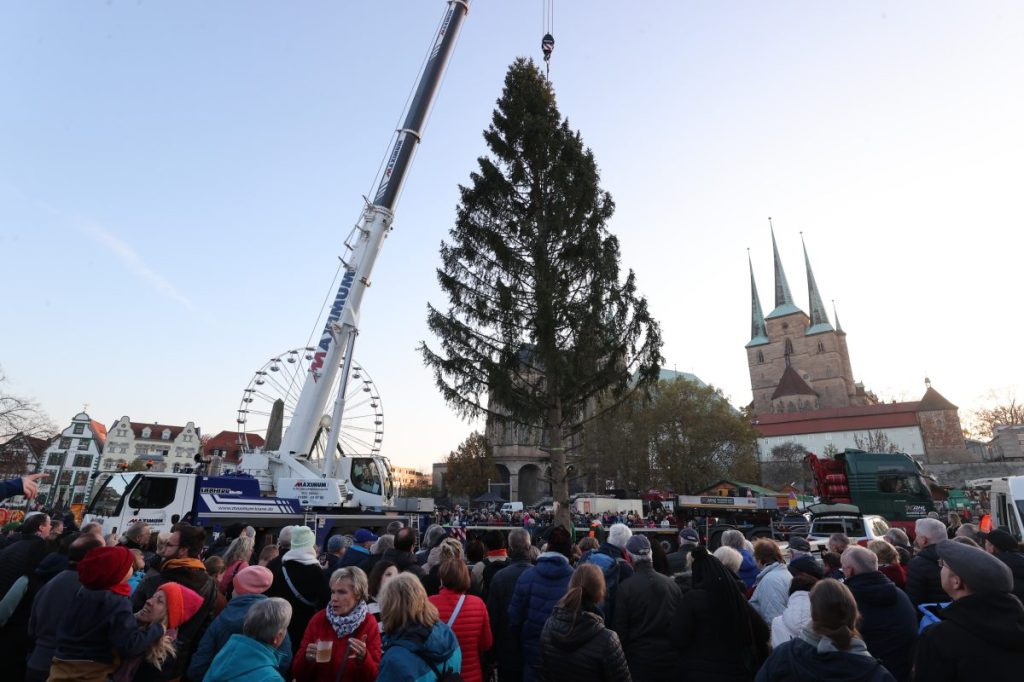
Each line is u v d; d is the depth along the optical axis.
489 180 19.58
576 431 18.97
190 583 5.16
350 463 19.78
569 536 6.69
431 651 3.84
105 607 4.35
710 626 4.46
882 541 6.77
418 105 20.84
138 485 15.16
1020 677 3.00
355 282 19.16
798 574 4.96
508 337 18.58
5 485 5.72
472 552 7.59
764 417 107.19
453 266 19.53
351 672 4.29
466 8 22.12
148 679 4.53
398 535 7.20
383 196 19.98
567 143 20.06
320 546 16.23
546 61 24.77
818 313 130.00
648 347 18.30
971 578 3.31
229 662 3.89
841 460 24.73
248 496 16.23
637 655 5.16
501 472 89.19
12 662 5.71
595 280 18.39
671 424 59.91
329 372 18.47
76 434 94.44
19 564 5.96
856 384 134.50
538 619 5.48
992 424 80.50
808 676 3.14
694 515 27.88
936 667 3.25
